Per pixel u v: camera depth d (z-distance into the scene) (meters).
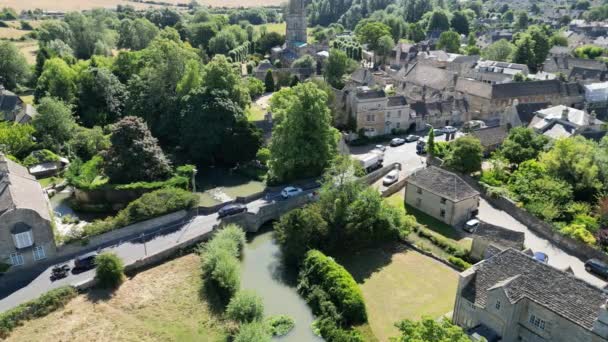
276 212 81.56
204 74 113.00
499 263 52.59
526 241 73.31
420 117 126.44
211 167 108.19
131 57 145.62
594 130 104.38
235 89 114.12
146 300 60.44
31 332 54.34
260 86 165.00
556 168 85.06
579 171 81.88
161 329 55.62
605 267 64.50
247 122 104.12
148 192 83.75
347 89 122.50
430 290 62.72
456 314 54.16
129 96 121.19
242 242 71.50
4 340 53.09
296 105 90.50
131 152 86.00
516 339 50.16
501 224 78.38
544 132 106.50
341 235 70.69
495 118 129.00
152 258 67.69
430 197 81.62
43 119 104.69
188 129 103.81
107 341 53.44
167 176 89.94
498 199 84.62
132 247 70.38
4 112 121.38
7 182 69.25
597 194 80.38
